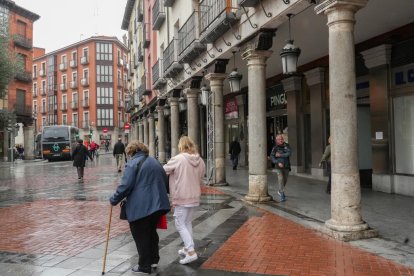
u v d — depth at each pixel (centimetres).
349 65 648
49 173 2214
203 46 1405
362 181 1273
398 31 1034
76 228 774
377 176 1116
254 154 995
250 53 1000
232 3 1126
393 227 698
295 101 1555
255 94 1000
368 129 1280
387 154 1085
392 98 1073
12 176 2050
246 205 959
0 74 1859
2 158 3894
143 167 497
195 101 1627
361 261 531
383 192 1093
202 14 1403
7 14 3747
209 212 880
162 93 2325
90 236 707
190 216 560
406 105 1041
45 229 769
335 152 652
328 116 1392
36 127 8188
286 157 995
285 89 1619
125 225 798
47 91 7975
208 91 1361
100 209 985
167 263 543
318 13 682
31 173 2248
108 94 7406
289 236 665
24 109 4119
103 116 7356
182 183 548
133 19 4184
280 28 1032
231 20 1085
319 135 1414
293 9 833
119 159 2167
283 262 535
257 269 510
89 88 7325
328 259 542
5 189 1459
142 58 3406
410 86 1019
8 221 851
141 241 501
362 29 1042
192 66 1580
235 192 1175
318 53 1315
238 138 2180
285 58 852
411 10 908
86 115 7362
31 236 713
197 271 508
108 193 1290
